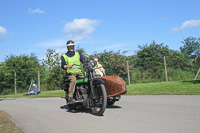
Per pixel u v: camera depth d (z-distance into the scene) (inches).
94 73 232.5
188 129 151.9
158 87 499.5
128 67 766.5
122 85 237.9
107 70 777.6
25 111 279.0
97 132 156.9
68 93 265.3
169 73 805.9
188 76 788.0
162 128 157.9
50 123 195.0
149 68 856.9
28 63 968.9
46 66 832.3
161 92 400.2
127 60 804.6
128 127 165.8
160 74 817.5
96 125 177.9
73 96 252.7
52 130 169.8
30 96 608.4
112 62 767.7
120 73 781.9
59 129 171.6
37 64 1019.3
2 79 870.4
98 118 206.2
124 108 255.6
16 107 333.4
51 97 510.6
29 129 176.9
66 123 191.6
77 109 272.8
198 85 468.1
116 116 210.1
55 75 826.2
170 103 273.4
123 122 183.0
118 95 244.7
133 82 803.4
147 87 523.8
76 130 165.6
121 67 773.9
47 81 828.6
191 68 859.4
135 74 835.4
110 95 247.4
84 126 176.9
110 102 281.7
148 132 150.2
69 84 252.4
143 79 824.9
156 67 834.2
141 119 190.4
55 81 819.4
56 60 821.2
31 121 208.5
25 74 871.7
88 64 233.8
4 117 234.5
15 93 849.5
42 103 370.0
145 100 318.0
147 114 210.8
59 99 430.0
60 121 201.6
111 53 786.2
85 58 235.5
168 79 783.7
